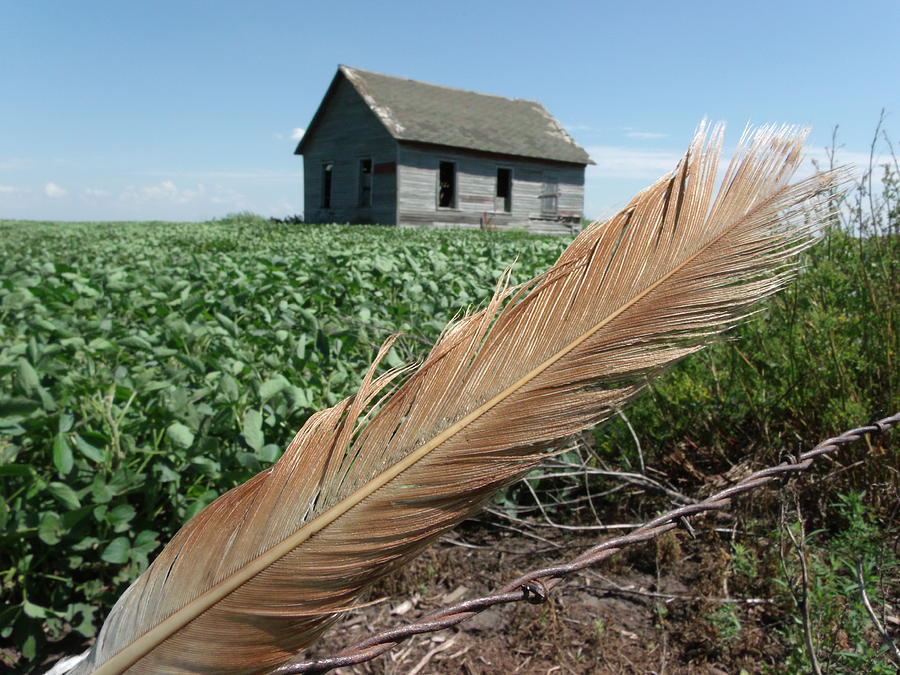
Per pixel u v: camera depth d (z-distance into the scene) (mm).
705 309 1033
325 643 2928
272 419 3355
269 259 9055
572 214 35594
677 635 2891
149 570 1076
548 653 2830
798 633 2416
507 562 3492
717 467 4020
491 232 26734
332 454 1056
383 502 1027
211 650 1033
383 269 7473
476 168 32062
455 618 1271
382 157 30562
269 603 1027
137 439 3400
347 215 32438
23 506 2980
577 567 1393
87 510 2768
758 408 3861
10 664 2801
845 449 3512
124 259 10414
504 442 1026
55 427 2969
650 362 1037
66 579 2891
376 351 4586
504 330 1058
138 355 4293
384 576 1048
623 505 3811
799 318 3922
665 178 1068
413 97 32906
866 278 3725
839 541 2789
